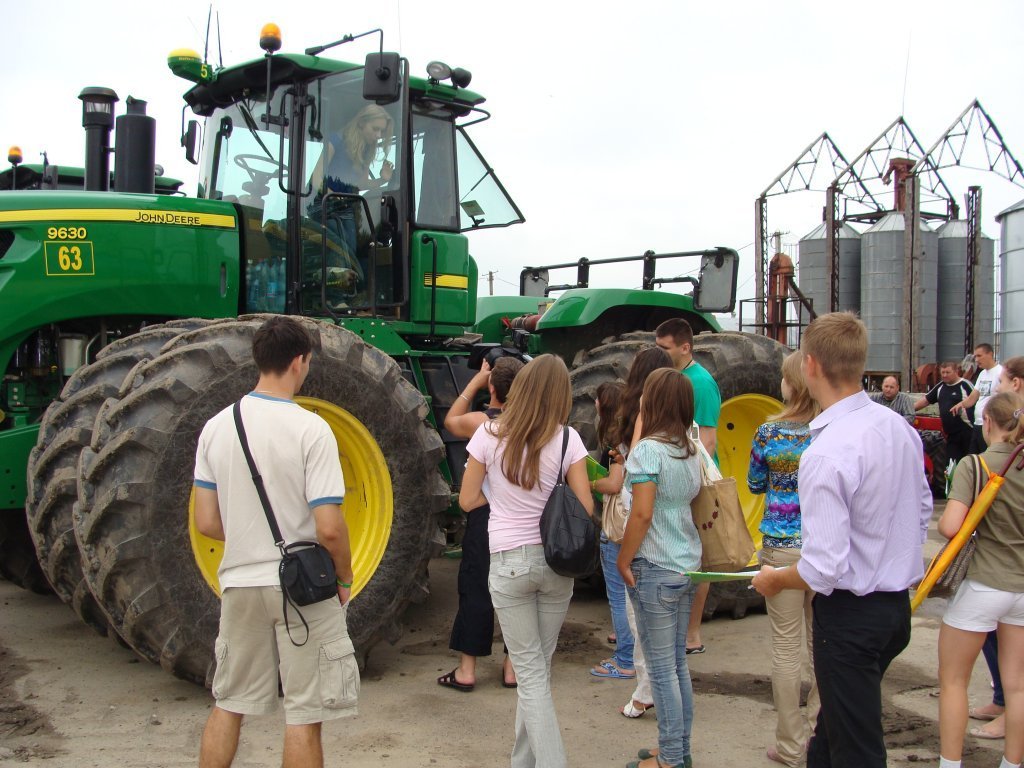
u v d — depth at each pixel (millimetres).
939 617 5758
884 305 17547
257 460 2824
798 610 3582
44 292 4680
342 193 5492
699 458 3477
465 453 5566
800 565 2547
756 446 3715
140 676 4500
